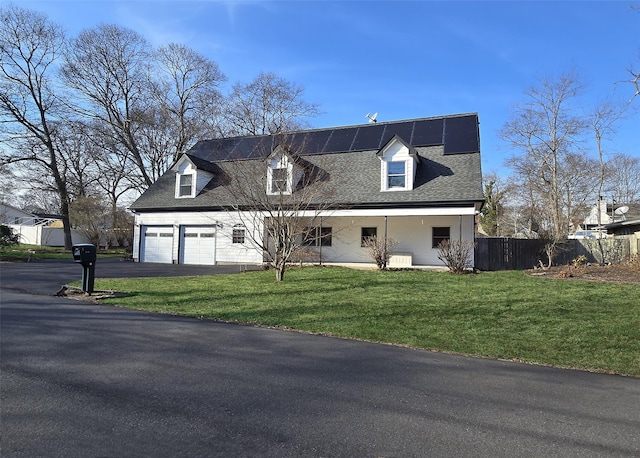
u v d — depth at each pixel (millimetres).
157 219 22625
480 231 42656
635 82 10516
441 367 5258
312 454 2953
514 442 3215
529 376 4961
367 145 20938
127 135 31141
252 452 2957
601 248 19469
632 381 4855
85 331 6652
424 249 18969
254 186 14961
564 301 9367
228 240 20891
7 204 47031
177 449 2967
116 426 3324
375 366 5223
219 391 4188
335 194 17734
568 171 35719
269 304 9414
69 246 31062
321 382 4555
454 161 18391
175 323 7520
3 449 2895
